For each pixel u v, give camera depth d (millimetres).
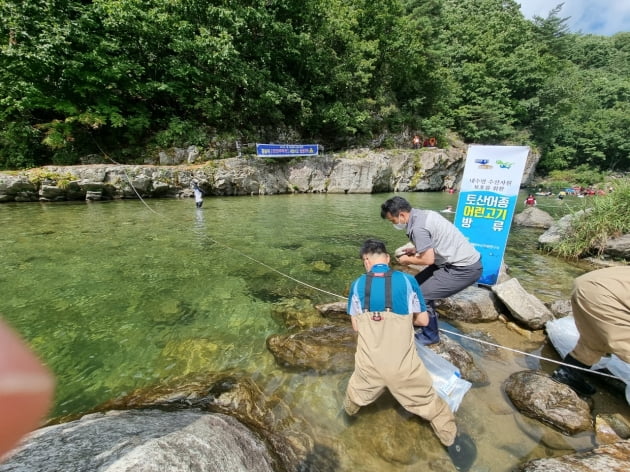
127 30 14203
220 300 4418
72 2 12742
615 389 2729
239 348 3326
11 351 401
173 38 14898
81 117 12898
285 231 8469
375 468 2043
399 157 21078
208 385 2678
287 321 3889
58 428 1869
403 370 2168
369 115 22250
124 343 3395
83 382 2830
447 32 33656
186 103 16797
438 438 2227
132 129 14875
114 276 5121
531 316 3684
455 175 24078
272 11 18172
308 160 18484
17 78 12086
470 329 3730
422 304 2406
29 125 12836
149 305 4227
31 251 6105
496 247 4406
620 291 2338
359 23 23688
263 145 17125
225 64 15664
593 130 36969
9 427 372
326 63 20875
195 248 6680
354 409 2369
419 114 27203
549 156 34938
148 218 9422
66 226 8062
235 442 1910
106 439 1645
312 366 2992
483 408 2520
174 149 15688
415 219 3027
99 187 11922
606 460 1929
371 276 2389
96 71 13414
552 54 38219
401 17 25453
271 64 19250
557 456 2125
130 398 2529
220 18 15445
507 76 32188
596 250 6570
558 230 7387
